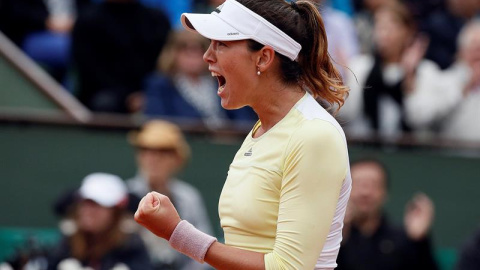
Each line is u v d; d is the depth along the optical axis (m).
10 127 23.59
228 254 9.42
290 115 9.70
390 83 25.50
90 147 23.72
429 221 21.92
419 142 24.77
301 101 9.77
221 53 9.69
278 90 9.79
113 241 20.59
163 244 21.72
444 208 24.88
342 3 29.28
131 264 20.61
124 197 20.75
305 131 9.46
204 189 23.97
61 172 23.61
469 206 24.91
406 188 24.78
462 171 24.89
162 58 25.27
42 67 28.34
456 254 24.78
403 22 25.92
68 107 24.28
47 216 23.50
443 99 25.70
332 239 9.68
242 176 9.72
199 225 23.25
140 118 24.27
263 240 9.57
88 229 20.45
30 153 23.59
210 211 23.95
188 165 23.95
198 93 25.02
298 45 9.77
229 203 9.73
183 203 22.92
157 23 27.53
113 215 20.59
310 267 9.28
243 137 24.19
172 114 24.78
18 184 23.52
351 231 21.27
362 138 24.69
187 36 24.84
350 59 27.30
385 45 25.81
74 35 27.02
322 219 9.29
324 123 9.50
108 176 21.81
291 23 9.73
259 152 9.70
